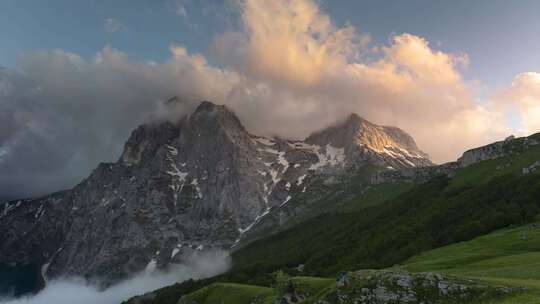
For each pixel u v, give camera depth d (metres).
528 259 93.75
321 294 76.94
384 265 189.00
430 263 113.12
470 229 177.62
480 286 62.72
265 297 133.12
